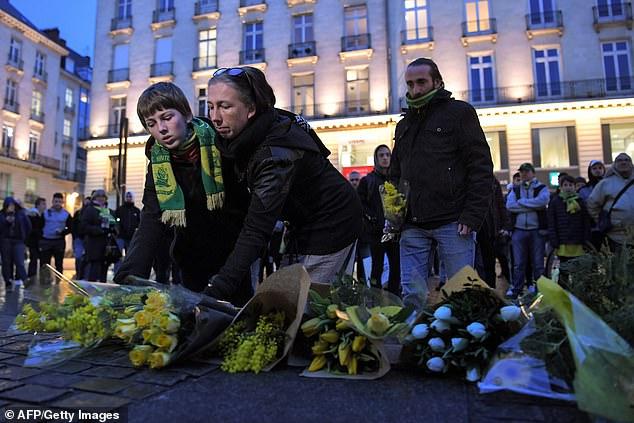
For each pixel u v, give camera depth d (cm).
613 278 172
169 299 192
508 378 152
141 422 133
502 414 137
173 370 181
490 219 411
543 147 2048
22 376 176
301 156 211
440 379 172
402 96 2177
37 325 211
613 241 481
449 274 262
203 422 133
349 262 236
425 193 264
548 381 149
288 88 2370
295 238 235
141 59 2631
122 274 241
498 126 2084
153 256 254
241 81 205
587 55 2059
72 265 1564
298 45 2364
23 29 3641
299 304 183
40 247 860
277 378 173
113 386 163
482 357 166
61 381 169
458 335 172
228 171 247
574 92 2045
